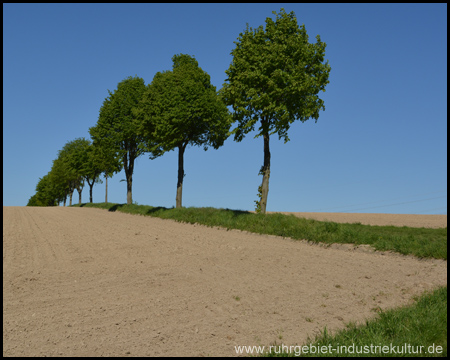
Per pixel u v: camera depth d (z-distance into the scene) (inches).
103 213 1558.8
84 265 520.7
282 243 686.5
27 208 2050.9
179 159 1277.1
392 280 416.8
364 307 329.1
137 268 492.1
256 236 784.9
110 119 1628.9
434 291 338.3
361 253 584.1
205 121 1184.2
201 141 1262.3
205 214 1053.8
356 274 446.6
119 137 1609.3
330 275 442.3
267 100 892.0
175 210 1207.6
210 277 435.2
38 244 717.3
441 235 668.1
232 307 328.2
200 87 1189.7
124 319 298.8
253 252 589.9
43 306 335.9
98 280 430.9
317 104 928.9
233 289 384.5
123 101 1626.5
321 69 924.6
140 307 329.1
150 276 444.8
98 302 345.4
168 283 411.2
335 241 653.9
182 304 336.8
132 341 254.5
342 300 348.5
